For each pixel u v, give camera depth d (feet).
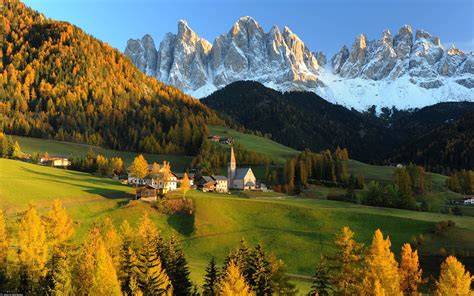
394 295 196.95
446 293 203.00
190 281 254.47
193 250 347.97
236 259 222.89
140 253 212.64
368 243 354.54
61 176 535.19
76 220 365.81
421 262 320.09
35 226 212.84
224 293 180.34
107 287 181.16
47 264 217.97
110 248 221.46
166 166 556.92
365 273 204.13
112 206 411.95
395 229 374.63
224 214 408.46
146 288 202.49
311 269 318.45
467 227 366.84
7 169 505.25
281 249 348.79
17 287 204.03
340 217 401.29
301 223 393.29
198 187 586.45
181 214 404.77
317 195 627.05
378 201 501.56
